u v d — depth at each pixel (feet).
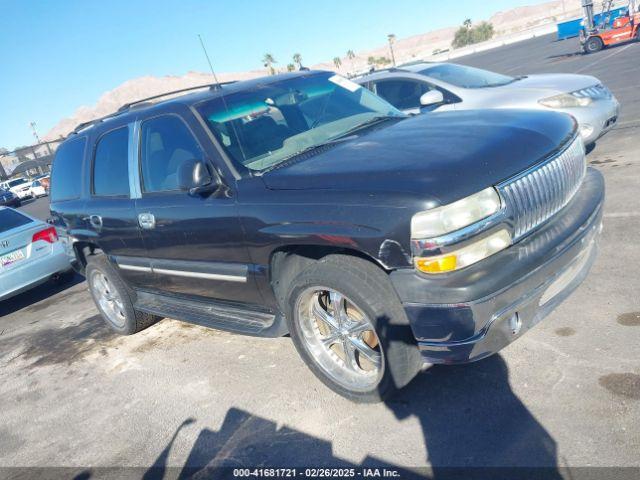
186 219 12.28
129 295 16.71
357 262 9.56
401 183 8.84
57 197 18.52
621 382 9.25
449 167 8.88
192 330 16.66
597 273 13.28
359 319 10.14
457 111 12.70
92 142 16.21
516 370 10.29
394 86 24.57
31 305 25.29
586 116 20.92
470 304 8.29
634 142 24.07
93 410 13.15
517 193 9.09
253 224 10.70
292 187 10.22
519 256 8.83
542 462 8.04
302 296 10.41
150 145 13.61
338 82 14.80
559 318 11.70
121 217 14.55
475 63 117.19
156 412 12.28
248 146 11.89
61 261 25.39
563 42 115.55
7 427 13.42
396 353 9.29
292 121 12.82
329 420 10.34
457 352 8.68
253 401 11.66
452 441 8.95
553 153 10.00
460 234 8.35
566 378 9.70
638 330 10.59
